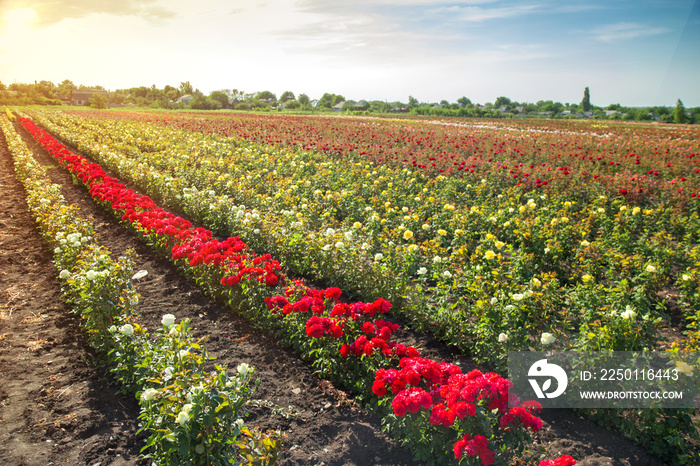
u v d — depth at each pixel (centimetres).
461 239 840
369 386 446
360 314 495
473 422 335
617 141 2591
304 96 13450
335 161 1884
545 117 8806
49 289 736
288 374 510
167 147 2086
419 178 1509
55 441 396
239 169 1555
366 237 871
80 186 1478
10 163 1970
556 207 1067
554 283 516
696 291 643
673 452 386
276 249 823
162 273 808
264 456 321
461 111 9269
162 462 327
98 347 521
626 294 518
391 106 12338
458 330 534
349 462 380
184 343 398
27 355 538
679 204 1109
